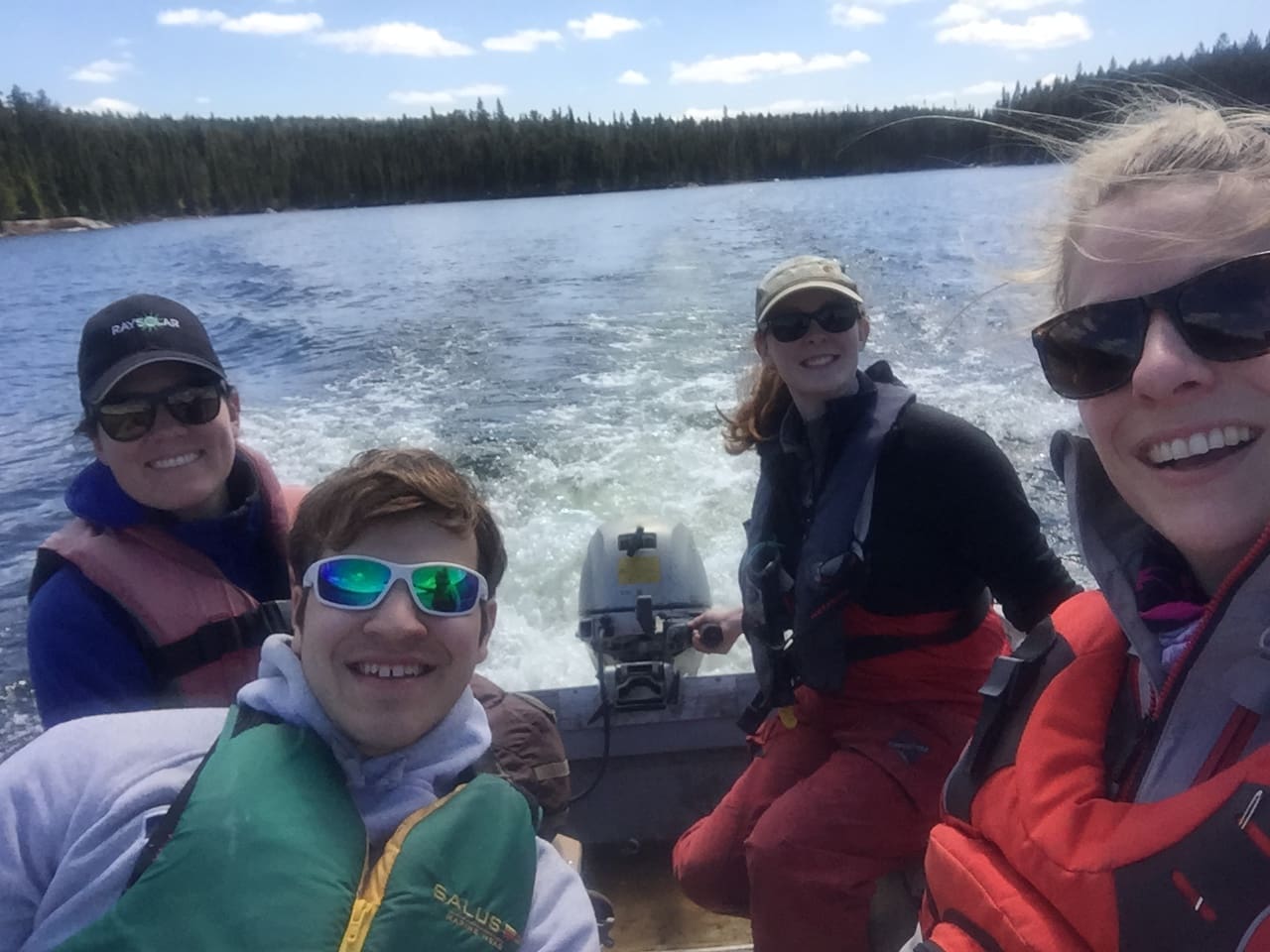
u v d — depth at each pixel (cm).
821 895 185
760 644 218
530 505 521
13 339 1318
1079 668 114
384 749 127
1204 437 96
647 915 238
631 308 1192
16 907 120
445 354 955
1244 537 97
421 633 122
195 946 104
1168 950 88
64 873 118
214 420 178
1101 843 96
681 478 546
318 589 123
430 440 640
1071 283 110
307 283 1780
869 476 197
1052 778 107
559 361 886
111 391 169
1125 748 107
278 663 129
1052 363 109
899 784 191
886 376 212
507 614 405
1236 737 93
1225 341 93
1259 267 91
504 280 1631
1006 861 109
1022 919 102
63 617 171
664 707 249
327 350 1023
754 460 566
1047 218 127
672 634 244
